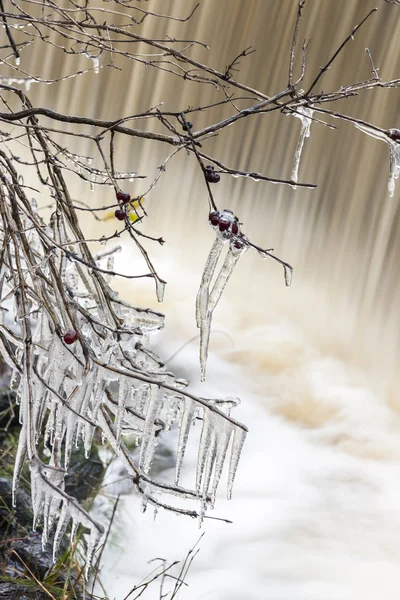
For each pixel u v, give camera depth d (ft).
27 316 5.81
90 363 6.04
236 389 25.91
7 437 13.12
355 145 31.81
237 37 35.76
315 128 33.32
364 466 21.94
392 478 21.44
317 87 32.76
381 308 29.50
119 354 6.61
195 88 36.45
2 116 6.19
